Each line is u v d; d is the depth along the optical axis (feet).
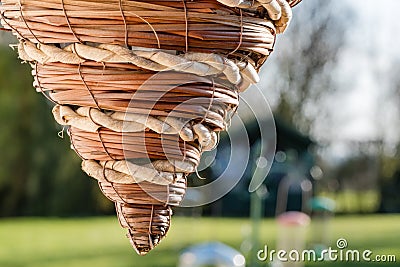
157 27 2.21
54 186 44.96
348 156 44.09
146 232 2.43
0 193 44.65
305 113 41.83
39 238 37.42
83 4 2.20
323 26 41.55
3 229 40.63
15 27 2.33
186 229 35.70
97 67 2.27
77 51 2.25
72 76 2.28
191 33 2.23
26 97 44.34
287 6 2.42
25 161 44.62
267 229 36.04
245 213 40.34
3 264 30.25
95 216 45.93
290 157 32.27
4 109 44.01
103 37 2.22
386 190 44.47
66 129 2.50
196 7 2.23
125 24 2.20
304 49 41.47
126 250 32.94
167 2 2.21
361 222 40.70
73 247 34.45
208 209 41.45
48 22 2.24
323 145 42.73
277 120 32.65
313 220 30.96
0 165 44.21
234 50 2.31
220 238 34.68
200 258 20.15
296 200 34.35
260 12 2.40
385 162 43.91
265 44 2.39
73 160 44.70
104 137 2.33
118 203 2.44
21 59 2.55
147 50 2.24
